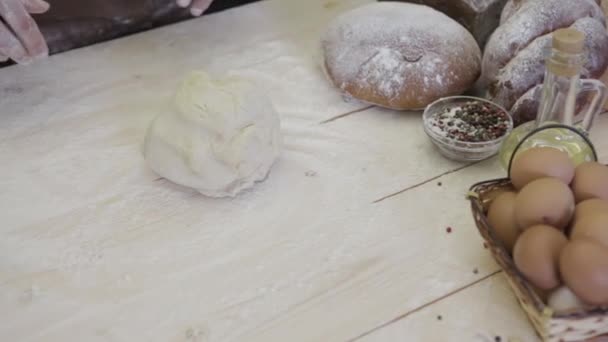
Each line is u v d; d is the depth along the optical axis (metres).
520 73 0.89
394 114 0.98
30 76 1.08
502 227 0.71
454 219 0.82
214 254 0.80
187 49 1.13
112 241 0.82
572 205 0.68
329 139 0.94
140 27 1.25
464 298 0.74
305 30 1.17
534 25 0.90
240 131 0.83
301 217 0.83
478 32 1.05
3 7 0.91
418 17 0.99
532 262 0.65
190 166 0.83
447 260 0.78
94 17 1.20
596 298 0.63
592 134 0.91
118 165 0.92
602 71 0.89
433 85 0.94
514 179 0.73
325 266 0.78
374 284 0.76
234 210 0.85
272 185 0.88
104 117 1.00
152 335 0.73
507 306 0.73
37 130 0.98
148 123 0.99
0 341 0.73
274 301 0.75
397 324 0.72
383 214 0.83
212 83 0.87
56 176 0.91
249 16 1.21
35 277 0.79
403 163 0.90
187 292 0.76
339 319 0.73
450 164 0.89
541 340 0.70
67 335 0.73
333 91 1.02
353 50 0.97
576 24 0.89
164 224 0.84
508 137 0.87
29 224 0.84
